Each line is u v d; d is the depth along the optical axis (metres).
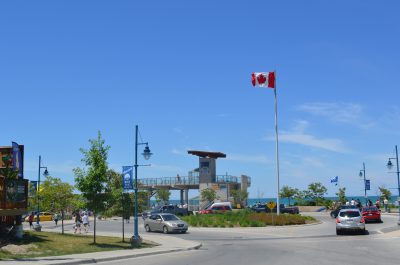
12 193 23.22
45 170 36.22
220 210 57.81
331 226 42.94
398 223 39.38
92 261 19.19
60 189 32.81
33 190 32.84
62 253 21.34
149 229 39.97
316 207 74.69
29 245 22.23
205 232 39.00
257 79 48.34
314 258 19.38
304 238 30.97
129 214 28.09
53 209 33.62
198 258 20.38
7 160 24.66
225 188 74.88
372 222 44.19
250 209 61.34
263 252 22.44
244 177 82.88
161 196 82.19
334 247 24.23
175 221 38.12
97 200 25.62
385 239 28.48
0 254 19.80
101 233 37.25
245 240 30.59
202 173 76.19
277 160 48.22
